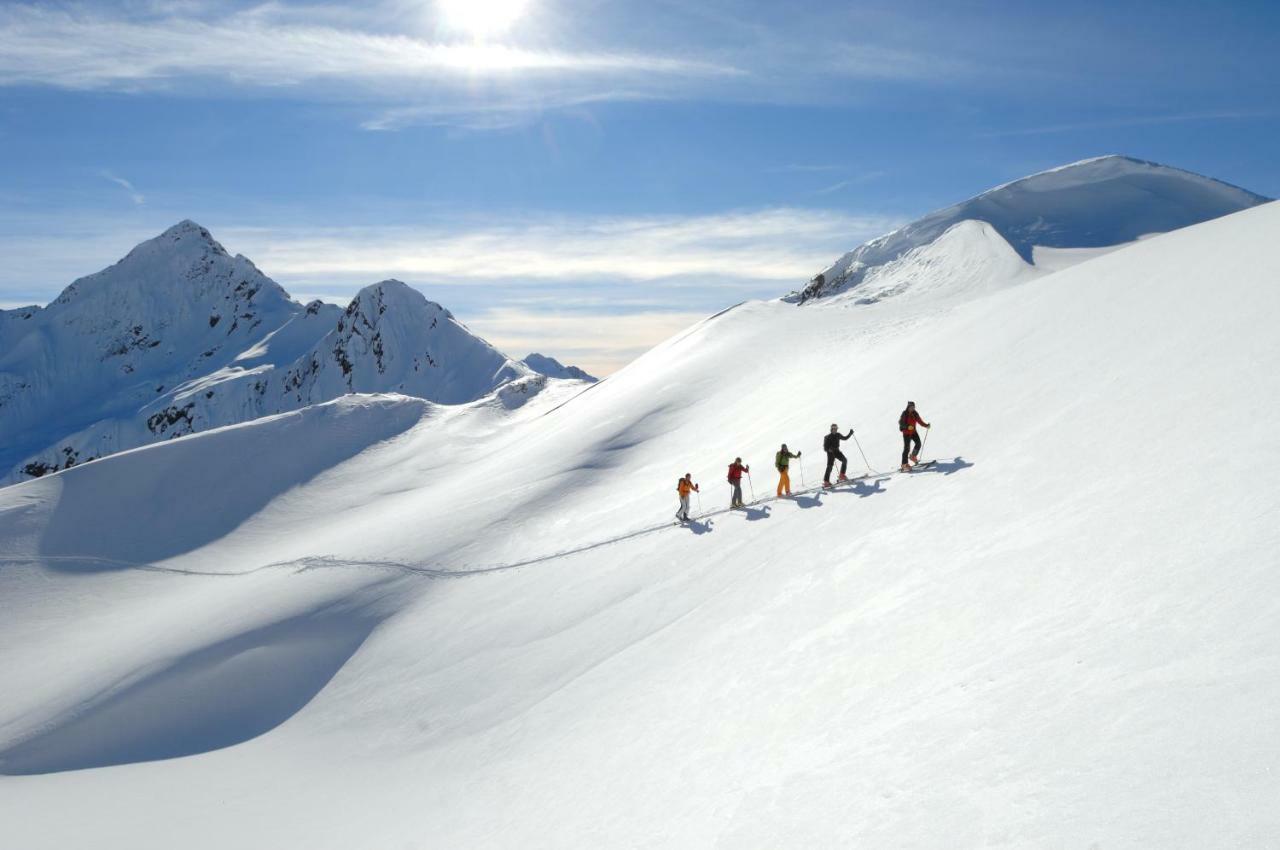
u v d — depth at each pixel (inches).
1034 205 3897.6
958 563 569.0
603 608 992.9
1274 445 466.6
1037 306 1113.4
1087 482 578.6
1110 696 322.3
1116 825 250.5
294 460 2901.1
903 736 389.4
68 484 2551.7
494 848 554.6
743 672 609.9
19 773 1196.5
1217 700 281.9
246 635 1398.9
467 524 1686.8
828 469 930.7
